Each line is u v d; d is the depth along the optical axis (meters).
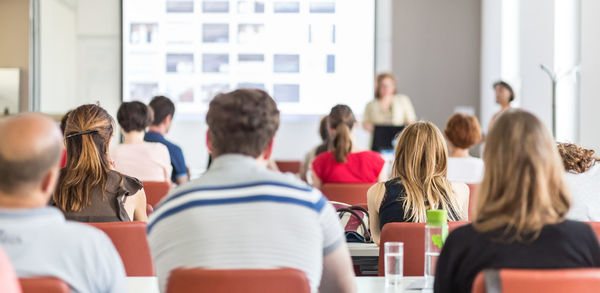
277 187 1.72
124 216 2.74
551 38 7.46
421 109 10.30
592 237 1.64
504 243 1.63
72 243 1.62
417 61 10.28
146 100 9.86
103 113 2.80
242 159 1.76
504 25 9.14
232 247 1.67
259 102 1.77
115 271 1.67
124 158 4.68
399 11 10.23
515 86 8.90
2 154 1.52
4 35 9.77
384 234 2.34
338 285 1.83
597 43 6.27
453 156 4.55
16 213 1.58
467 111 9.91
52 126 1.58
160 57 9.85
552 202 1.66
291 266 1.68
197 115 9.88
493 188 1.66
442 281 1.71
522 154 1.64
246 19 9.84
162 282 1.73
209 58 9.85
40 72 9.80
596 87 6.29
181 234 1.69
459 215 2.78
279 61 9.85
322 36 9.84
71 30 9.88
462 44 10.28
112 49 9.93
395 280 2.08
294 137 9.92
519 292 1.47
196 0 9.82
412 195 2.75
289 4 9.84
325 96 9.88
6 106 9.70
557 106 7.36
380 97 8.67
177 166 5.36
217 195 1.70
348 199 4.28
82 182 2.71
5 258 1.40
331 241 1.78
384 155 7.35
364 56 9.88
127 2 9.82
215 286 1.54
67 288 1.52
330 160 4.80
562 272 1.48
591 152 2.93
